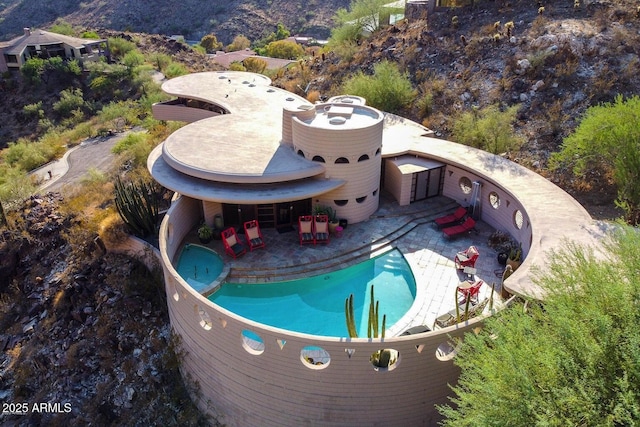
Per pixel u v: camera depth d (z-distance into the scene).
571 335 11.41
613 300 11.81
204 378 20.06
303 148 26.11
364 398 16.88
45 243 31.30
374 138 25.73
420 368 16.48
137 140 45.09
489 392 11.41
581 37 35.88
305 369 16.47
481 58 39.06
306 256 24.25
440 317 19.23
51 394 23.91
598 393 10.77
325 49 54.81
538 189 24.50
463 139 32.41
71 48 73.44
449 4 46.06
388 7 53.25
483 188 26.69
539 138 31.80
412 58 43.03
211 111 39.00
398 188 28.44
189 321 19.31
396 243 25.42
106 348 24.53
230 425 20.06
